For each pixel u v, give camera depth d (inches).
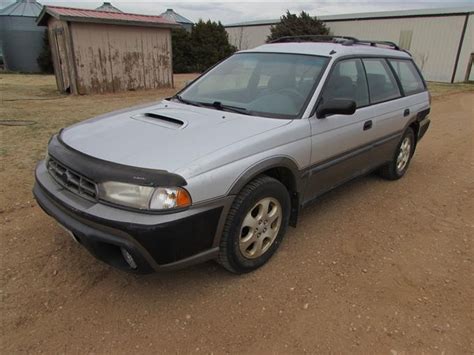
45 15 470.9
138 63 513.3
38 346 89.4
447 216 164.1
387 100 173.8
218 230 101.2
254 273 119.0
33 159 205.5
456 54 928.3
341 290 112.5
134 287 110.7
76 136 113.0
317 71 137.7
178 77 855.7
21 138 247.1
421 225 154.8
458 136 315.9
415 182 203.9
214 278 115.9
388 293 112.0
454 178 212.5
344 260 127.8
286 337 94.5
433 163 240.8
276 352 90.1
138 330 95.2
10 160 202.5
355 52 156.2
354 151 152.9
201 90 152.6
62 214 99.1
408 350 91.9
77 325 96.0
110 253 96.8
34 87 565.6
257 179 110.9
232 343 92.3
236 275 117.5
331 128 134.5
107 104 406.3
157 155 96.1
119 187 89.9
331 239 140.7
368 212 164.4
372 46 178.7
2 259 120.3
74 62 451.8
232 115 124.1
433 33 958.4
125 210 89.8
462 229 152.8
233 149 102.0
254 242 115.7
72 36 441.4
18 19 874.1
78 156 100.0
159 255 91.5
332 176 144.9
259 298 107.9
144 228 87.3
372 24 1072.8
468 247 139.3
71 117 325.4
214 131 109.9
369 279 118.2
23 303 102.4
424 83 216.4
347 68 149.2
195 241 96.4
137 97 465.7
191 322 98.3
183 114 124.3
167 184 88.6
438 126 356.5
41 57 890.1
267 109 129.0
